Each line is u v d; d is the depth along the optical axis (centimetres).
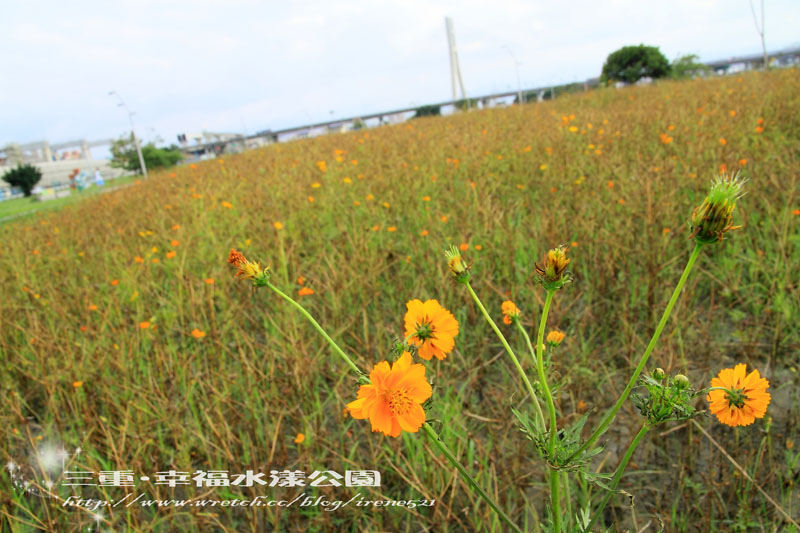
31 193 5019
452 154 668
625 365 260
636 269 323
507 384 257
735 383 107
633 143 599
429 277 342
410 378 94
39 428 280
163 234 521
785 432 210
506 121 1042
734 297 292
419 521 195
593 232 351
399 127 1413
